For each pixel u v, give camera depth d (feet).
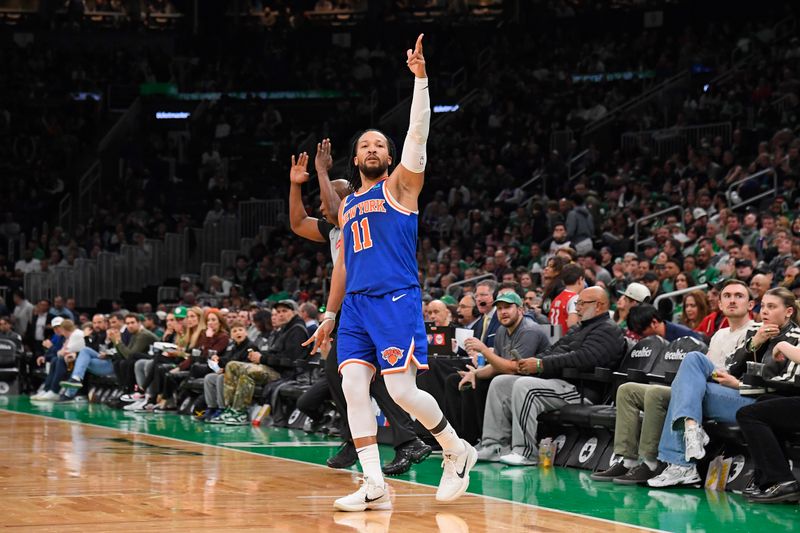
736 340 27.37
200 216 95.91
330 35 114.01
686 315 34.86
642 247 59.31
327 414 39.17
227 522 19.27
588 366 30.01
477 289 35.27
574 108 93.04
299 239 81.87
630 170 74.54
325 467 28.37
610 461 28.37
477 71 106.22
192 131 104.27
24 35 112.98
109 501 21.71
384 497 21.31
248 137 103.55
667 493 24.93
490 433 31.17
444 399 33.40
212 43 114.32
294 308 44.62
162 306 65.46
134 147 101.55
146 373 52.19
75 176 101.04
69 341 59.67
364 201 20.80
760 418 23.86
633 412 26.94
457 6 111.65
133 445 34.17
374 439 21.31
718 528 20.22
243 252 88.43
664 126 84.43
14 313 76.28
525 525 19.75
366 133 21.36
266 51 112.47
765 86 78.54
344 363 21.12
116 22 115.44
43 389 62.44
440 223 77.46
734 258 42.37
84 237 91.56
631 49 99.30
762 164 61.62
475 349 31.07
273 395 42.63
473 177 83.97
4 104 106.42
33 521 19.12
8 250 90.99
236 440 36.47
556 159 79.92
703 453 25.38
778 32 91.97
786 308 25.34
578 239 60.54
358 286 20.75
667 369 28.58
